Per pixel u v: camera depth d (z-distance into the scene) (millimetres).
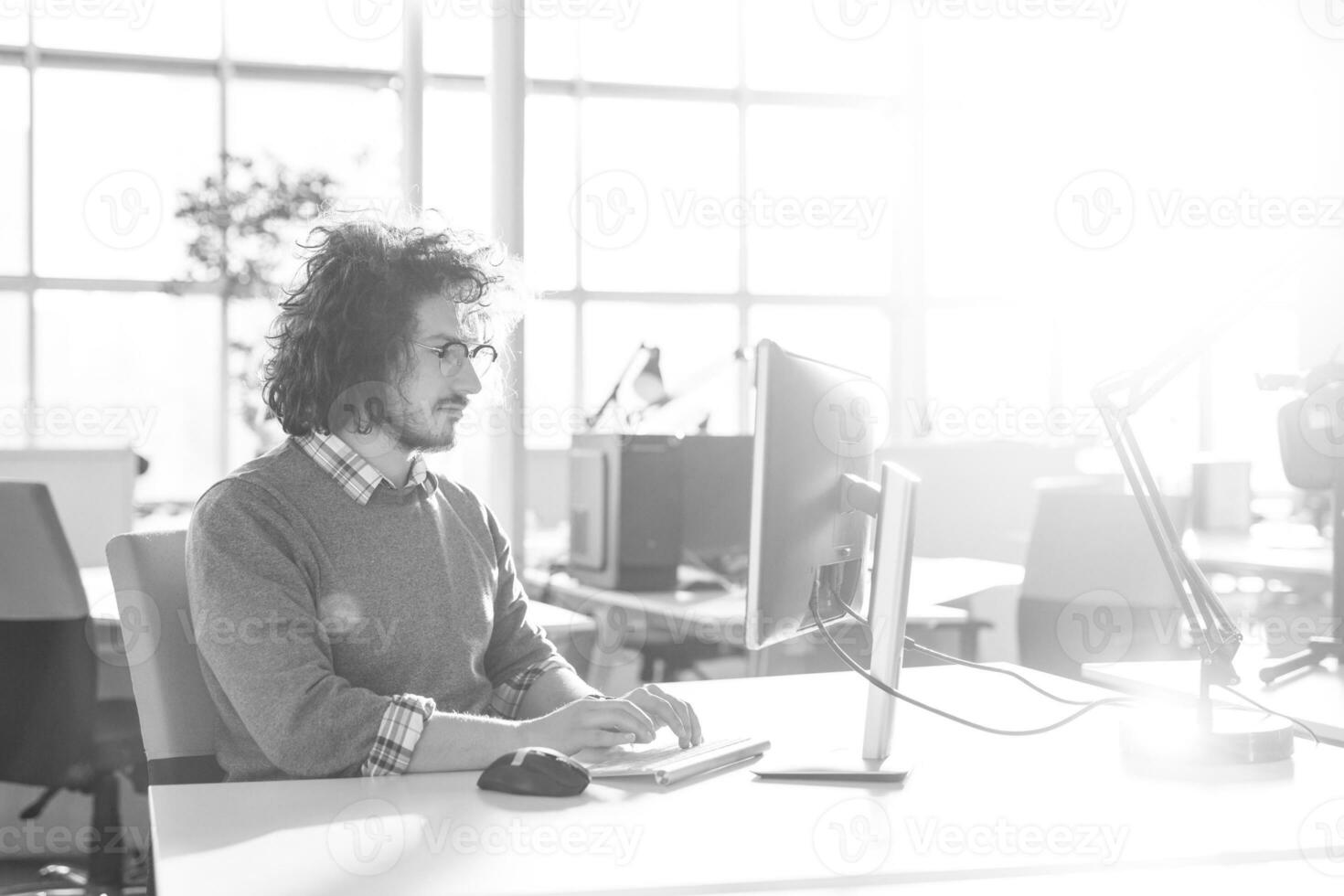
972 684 1723
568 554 3404
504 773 1143
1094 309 5730
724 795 1135
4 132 5449
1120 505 2959
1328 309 5535
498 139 4199
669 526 3049
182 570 1424
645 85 5703
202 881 883
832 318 5801
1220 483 4172
